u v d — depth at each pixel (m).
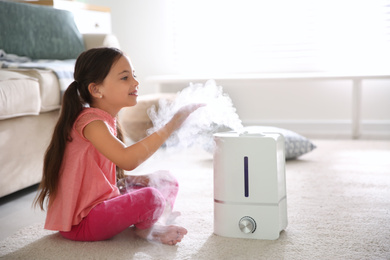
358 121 3.19
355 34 3.55
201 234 1.33
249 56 3.76
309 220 1.44
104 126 1.26
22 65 2.18
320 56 3.62
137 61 3.92
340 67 3.60
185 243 1.26
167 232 1.27
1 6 2.66
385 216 1.47
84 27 3.28
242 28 3.74
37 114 1.87
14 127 1.76
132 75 1.32
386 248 1.20
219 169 1.29
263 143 1.24
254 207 1.27
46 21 2.88
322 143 3.00
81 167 1.27
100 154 1.31
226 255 1.17
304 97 3.60
